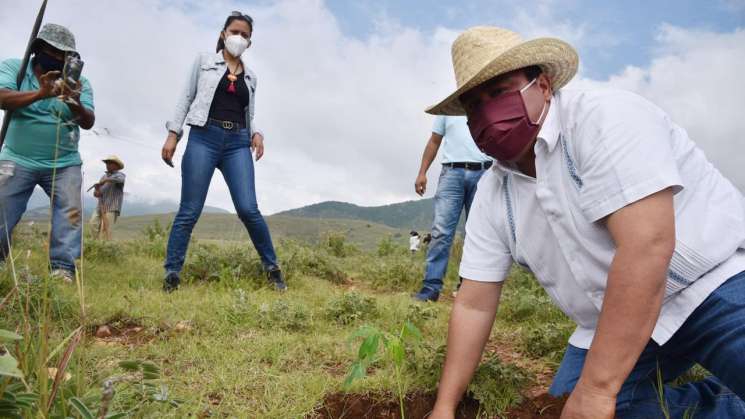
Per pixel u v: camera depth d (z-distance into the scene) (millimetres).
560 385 2312
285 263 6230
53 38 4367
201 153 4871
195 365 2811
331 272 7082
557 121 1918
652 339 2027
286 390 2496
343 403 2447
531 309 4699
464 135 5539
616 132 1719
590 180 1765
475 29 2025
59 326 3135
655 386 2174
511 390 2410
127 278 5273
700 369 2709
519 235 2146
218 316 3742
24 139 4516
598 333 1709
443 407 2227
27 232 6031
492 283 2312
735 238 1874
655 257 1637
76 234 4742
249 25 5012
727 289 1829
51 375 1879
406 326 1895
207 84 4840
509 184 2182
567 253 1982
